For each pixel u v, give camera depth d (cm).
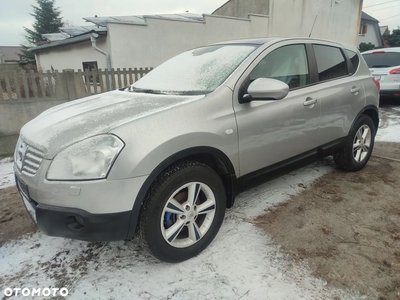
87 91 607
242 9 1507
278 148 274
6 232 275
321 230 260
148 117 202
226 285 202
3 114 520
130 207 190
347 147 359
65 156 187
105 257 236
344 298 188
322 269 213
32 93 546
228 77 246
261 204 307
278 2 1204
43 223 192
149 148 191
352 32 1627
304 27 1350
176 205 214
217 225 241
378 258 222
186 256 225
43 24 3531
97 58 997
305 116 290
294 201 311
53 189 185
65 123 217
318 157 324
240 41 305
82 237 190
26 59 3350
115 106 236
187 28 979
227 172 242
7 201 337
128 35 874
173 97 241
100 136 189
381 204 301
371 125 384
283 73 281
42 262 232
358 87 353
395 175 369
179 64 312
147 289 201
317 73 312
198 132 212
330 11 1448
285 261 222
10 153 529
